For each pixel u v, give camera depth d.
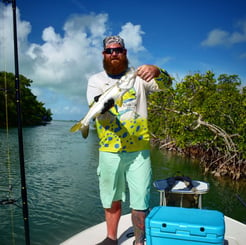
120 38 3.46
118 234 4.36
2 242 8.96
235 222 4.98
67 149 30.80
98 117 3.46
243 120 21.23
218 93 24.20
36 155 25.16
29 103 83.81
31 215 11.04
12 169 18.66
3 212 11.20
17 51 4.07
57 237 9.40
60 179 16.61
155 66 3.32
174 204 5.18
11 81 62.78
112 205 3.75
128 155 3.49
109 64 3.46
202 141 23.89
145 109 3.59
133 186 3.50
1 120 61.00
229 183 19.41
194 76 23.38
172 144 34.66
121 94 3.12
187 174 21.55
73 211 11.62
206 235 3.00
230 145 21.53
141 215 3.52
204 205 14.38
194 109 22.92
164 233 3.15
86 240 4.20
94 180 16.61
